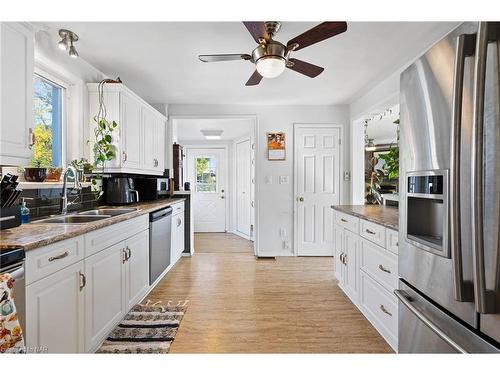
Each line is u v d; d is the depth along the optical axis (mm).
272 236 4406
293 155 4410
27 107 1723
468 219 938
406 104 1317
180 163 5254
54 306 1427
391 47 2463
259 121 4391
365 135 4309
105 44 2375
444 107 1054
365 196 4312
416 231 1320
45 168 2205
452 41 1014
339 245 3016
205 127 5473
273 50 1914
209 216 6754
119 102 2791
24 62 1699
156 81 3293
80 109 2684
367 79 3250
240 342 2033
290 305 2623
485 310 849
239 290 2986
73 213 2473
